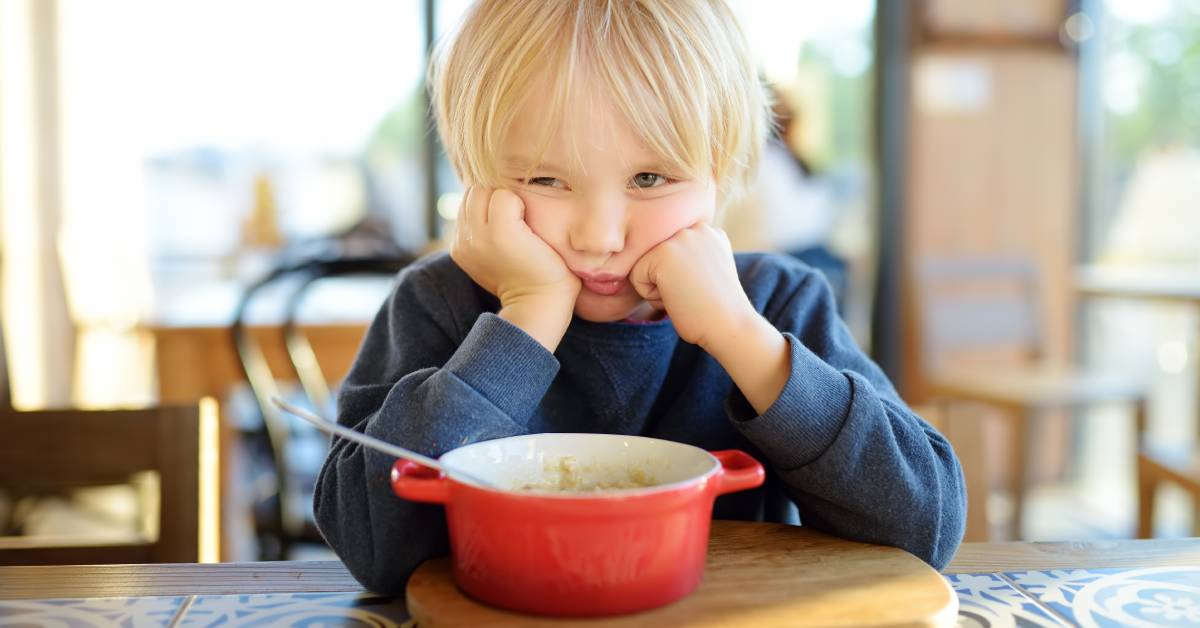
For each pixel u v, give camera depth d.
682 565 0.56
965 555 0.73
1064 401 2.95
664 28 0.69
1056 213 3.87
